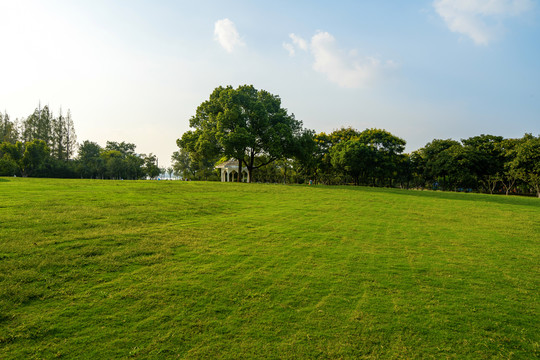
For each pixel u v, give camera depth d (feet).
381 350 14.48
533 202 80.18
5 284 18.78
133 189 65.26
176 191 68.49
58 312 16.57
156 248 27.43
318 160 172.04
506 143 145.18
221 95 122.21
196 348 14.15
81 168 224.74
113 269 22.33
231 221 41.06
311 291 20.24
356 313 17.60
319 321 16.70
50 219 33.17
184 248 28.14
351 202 65.92
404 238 35.58
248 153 142.20
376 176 162.20
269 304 18.33
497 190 156.15
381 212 54.08
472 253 30.22
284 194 76.23
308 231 37.11
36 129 247.50
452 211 58.08
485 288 21.68
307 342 14.87
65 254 23.91
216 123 119.03
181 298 18.58
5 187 56.80
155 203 49.80
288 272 23.38
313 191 85.76
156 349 13.97
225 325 16.03
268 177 196.03
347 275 23.22
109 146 332.19
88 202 45.37
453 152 144.05
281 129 120.57
